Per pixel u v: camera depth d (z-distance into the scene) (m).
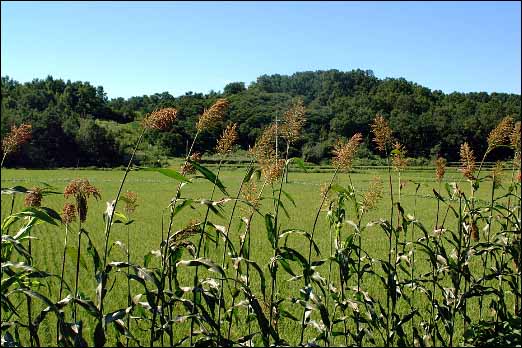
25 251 3.83
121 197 5.64
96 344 3.82
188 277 11.69
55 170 73.81
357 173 57.66
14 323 4.14
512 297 9.38
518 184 6.48
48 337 7.29
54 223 4.11
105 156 82.19
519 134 6.03
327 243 17.48
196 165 4.19
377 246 16.86
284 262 4.96
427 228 18.89
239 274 5.14
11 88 109.06
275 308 5.11
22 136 4.19
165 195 39.41
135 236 18.66
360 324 5.74
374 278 11.45
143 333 7.18
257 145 5.03
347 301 5.23
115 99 129.50
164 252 4.32
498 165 6.25
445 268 5.86
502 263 6.20
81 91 111.44
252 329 7.79
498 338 5.80
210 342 4.45
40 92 107.44
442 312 5.63
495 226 14.39
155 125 4.03
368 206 5.77
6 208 24.53
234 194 36.78
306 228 21.88
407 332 6.88
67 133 80.12
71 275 11.74
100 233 19.23
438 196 6.36
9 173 63.97
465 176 6.32
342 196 5.66
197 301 4.74
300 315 8.98
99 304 3.96
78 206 4.30
